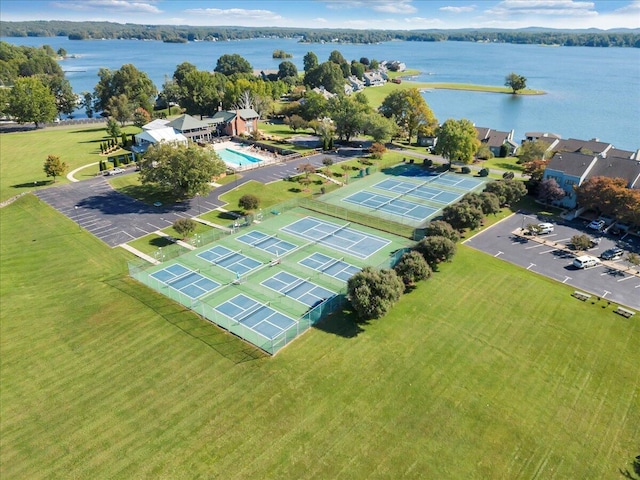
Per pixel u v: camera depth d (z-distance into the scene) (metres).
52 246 56.16
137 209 67.88
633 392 32.66
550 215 66.19
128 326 40.19
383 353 36.31
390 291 39.00
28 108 122.31
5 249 55.59
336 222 63.81
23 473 26.66
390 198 73.69
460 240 57.69
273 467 26.61
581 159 69.25
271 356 35.97
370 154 98.69
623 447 28.23
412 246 51.69
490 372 34.41
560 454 27.70
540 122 147.00
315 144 108.19
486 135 104.38
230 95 135.62
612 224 61.06
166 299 44.31
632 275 49.00
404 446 28.03
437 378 33.72
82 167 88.19
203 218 64.69
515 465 26.94
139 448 28.08
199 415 30.42
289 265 51.44
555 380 33.75
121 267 50.78
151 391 32.66
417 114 108.88
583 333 39.12
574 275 49.03
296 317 41.38
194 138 107.44
